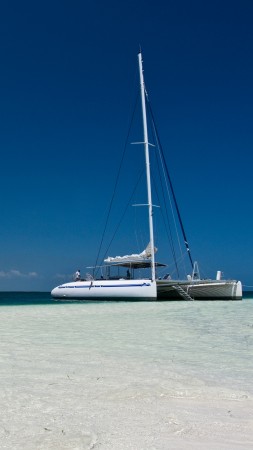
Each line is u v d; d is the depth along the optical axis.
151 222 27.00
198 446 2.17
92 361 4.74
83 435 2.34
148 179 27.62
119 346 5.99
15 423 2.56
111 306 19.91
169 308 17.59
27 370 4.23
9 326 9.40
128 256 27.95
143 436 2.32
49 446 2.18
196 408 2.90
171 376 3.94
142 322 10.42
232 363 4.62
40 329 8.66
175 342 6.46
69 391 3.37
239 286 26.62
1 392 3.33
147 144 28.14
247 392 3.34
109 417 2.68
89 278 30.00
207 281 26.59
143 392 3.33
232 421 2.61
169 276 28.62
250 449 2.13
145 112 28.88
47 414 2.75
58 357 5.01
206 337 7.12
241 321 10.58
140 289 25.31
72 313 14.56
